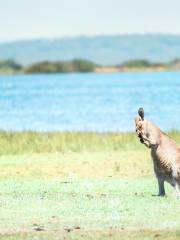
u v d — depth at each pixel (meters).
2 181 62.06
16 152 86.38
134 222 43.47
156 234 40.12
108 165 73.38
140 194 53.47
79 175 66.81
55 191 55.28
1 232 41.25
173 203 49.31
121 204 49.06
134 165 73.44
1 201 50.84
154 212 46.34
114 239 39.16
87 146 90.50
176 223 43.12
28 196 52.97
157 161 51.12
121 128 164.88
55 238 39.59
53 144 90.81
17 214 46.25
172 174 50.88
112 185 58.25
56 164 74.12
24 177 65.56
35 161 76.81
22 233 40.84
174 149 50.94
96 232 40.88
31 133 102.31
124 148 90.12
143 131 50.59
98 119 196.00
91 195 53.25
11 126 173.62
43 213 46.44
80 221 43.94
